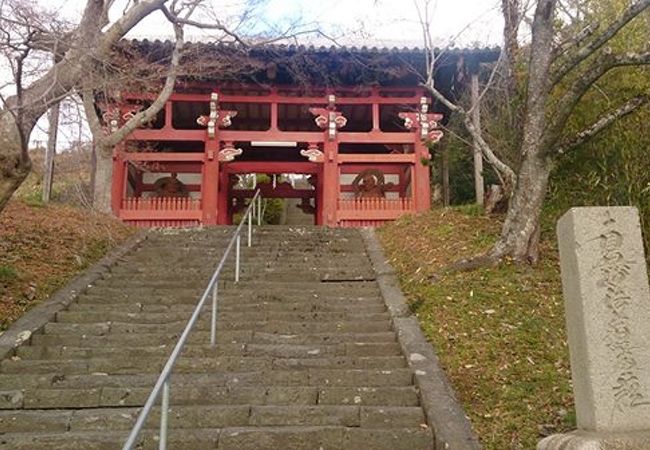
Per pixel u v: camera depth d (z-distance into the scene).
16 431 5.30
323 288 9.11
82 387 6.04
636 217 4.33
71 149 13.20
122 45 12.02
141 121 12.32
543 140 8.76
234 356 6.80
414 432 5.16
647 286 4.20
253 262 10.40
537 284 8.20
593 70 8.22
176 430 5.25
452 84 15.49
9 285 8.08
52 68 7.18
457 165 17.66
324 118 15.23
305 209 18.67
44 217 11.45
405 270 9.53
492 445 4.93
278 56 14.06
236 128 17.55
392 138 15.17
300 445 5.11
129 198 14.70
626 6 10.37
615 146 9.34
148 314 7.85
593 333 4.10
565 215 4.52
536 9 9.13
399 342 7.01
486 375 6.07
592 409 3.99
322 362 6.62
